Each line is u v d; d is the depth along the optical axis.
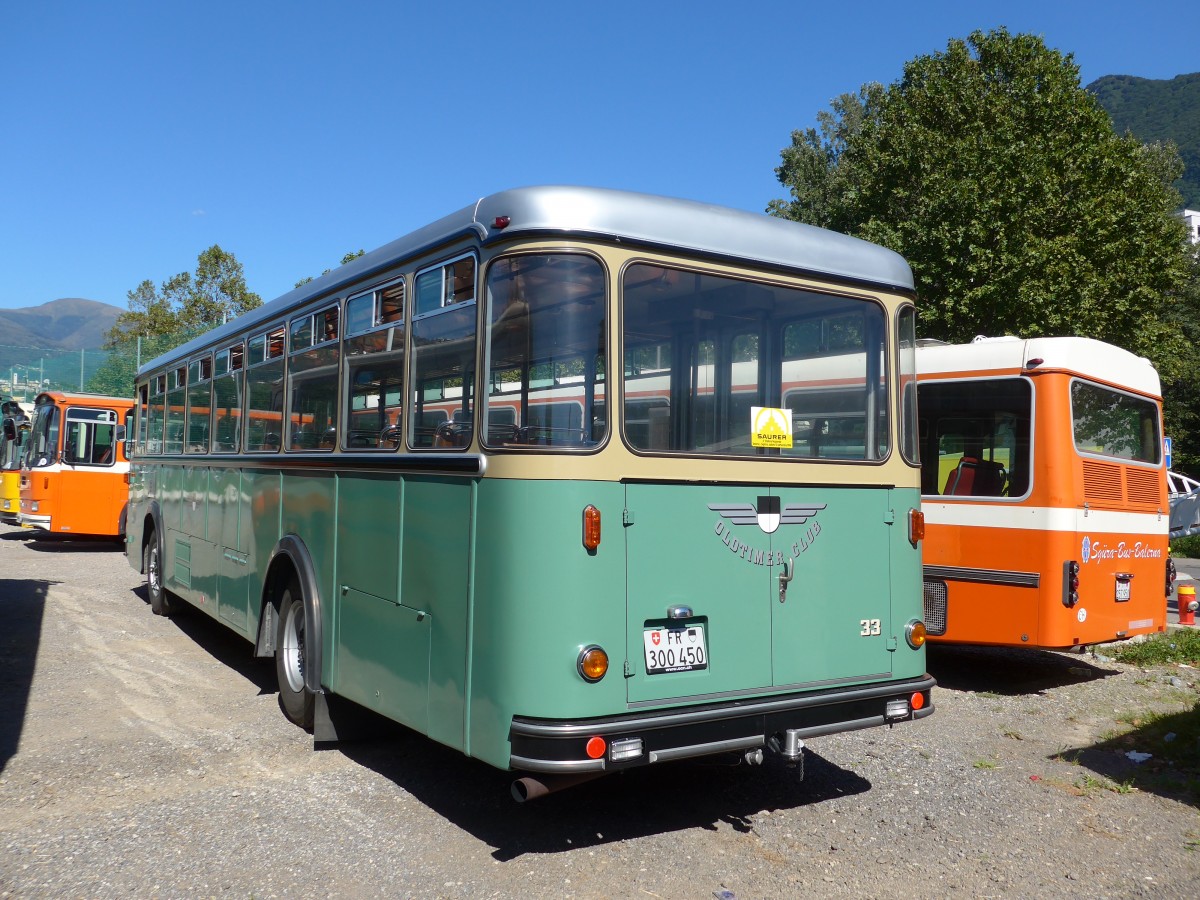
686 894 4.00
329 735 5.86
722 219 4.62
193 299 37.38
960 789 5.47
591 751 3.88
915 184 23.83
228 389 8.11
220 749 5.94
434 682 4.46
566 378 4.10
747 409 4.61
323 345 6.11
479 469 4.20
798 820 4.92
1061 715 7.26
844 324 5.02
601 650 4.00
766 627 4.52
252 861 4.27
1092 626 8.12
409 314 5.01
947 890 4.12
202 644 9.23
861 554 4.93
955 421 8.41
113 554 17.61
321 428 6.05
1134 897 4.09
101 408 18.02
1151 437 9.45
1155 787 5.54
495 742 4.00
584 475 4.04
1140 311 23.08
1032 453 7.92
